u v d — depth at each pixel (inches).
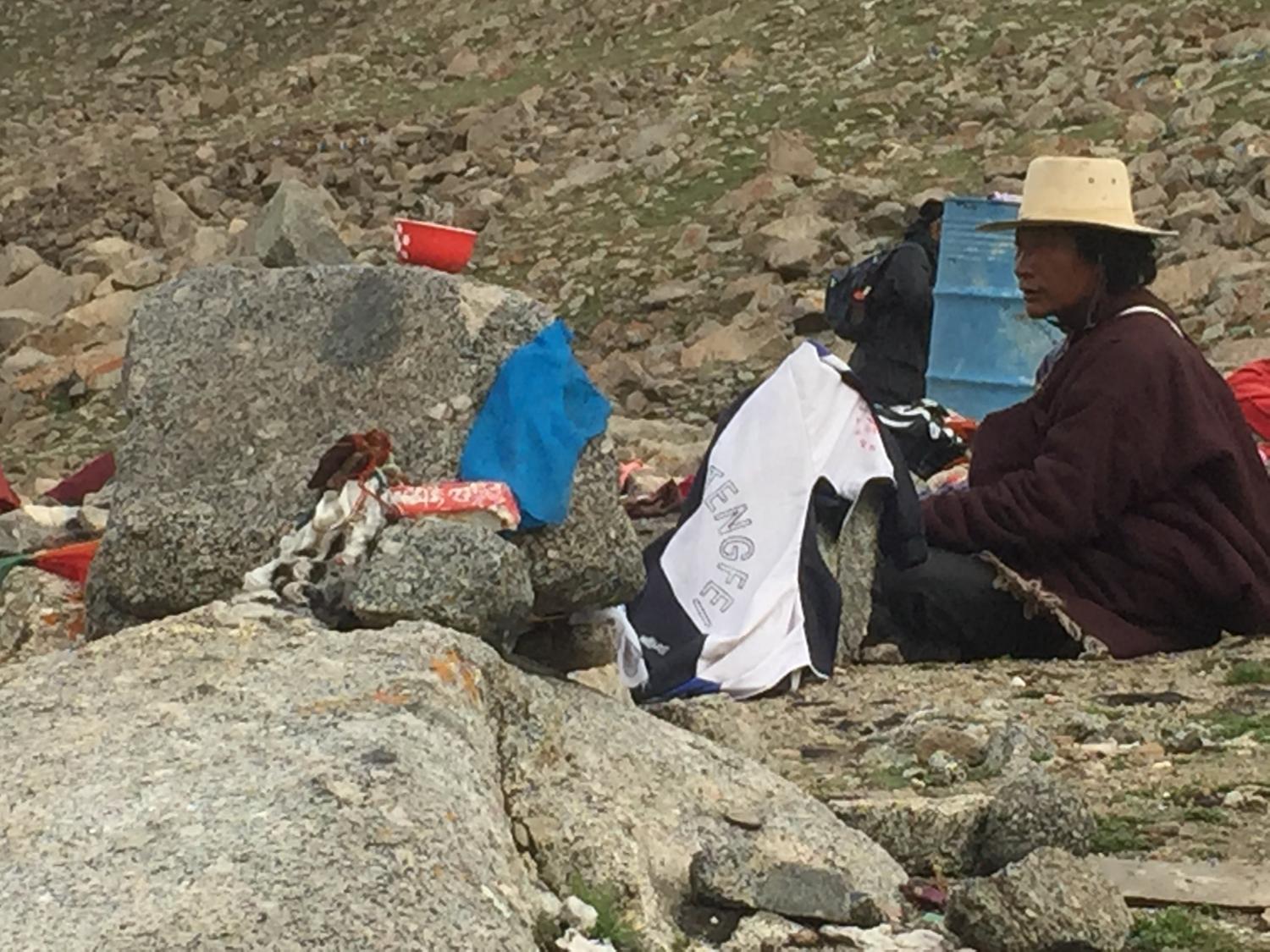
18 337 636.7
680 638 231.9
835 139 666.2
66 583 219.3
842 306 365.4
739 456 243.3
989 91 676.1
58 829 114.9
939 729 194.4
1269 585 246.7
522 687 148.3
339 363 182.7
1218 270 471.5
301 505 174.9
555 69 870.4
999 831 149.8
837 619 236.5
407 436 176.4
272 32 1098.1
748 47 808.9
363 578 156.0
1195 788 173.2
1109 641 243.9
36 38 1176.8
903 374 357.7
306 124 856.9
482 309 182.2
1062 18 734.5
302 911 103.6
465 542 157.5
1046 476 249.0
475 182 729.0
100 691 137.4
